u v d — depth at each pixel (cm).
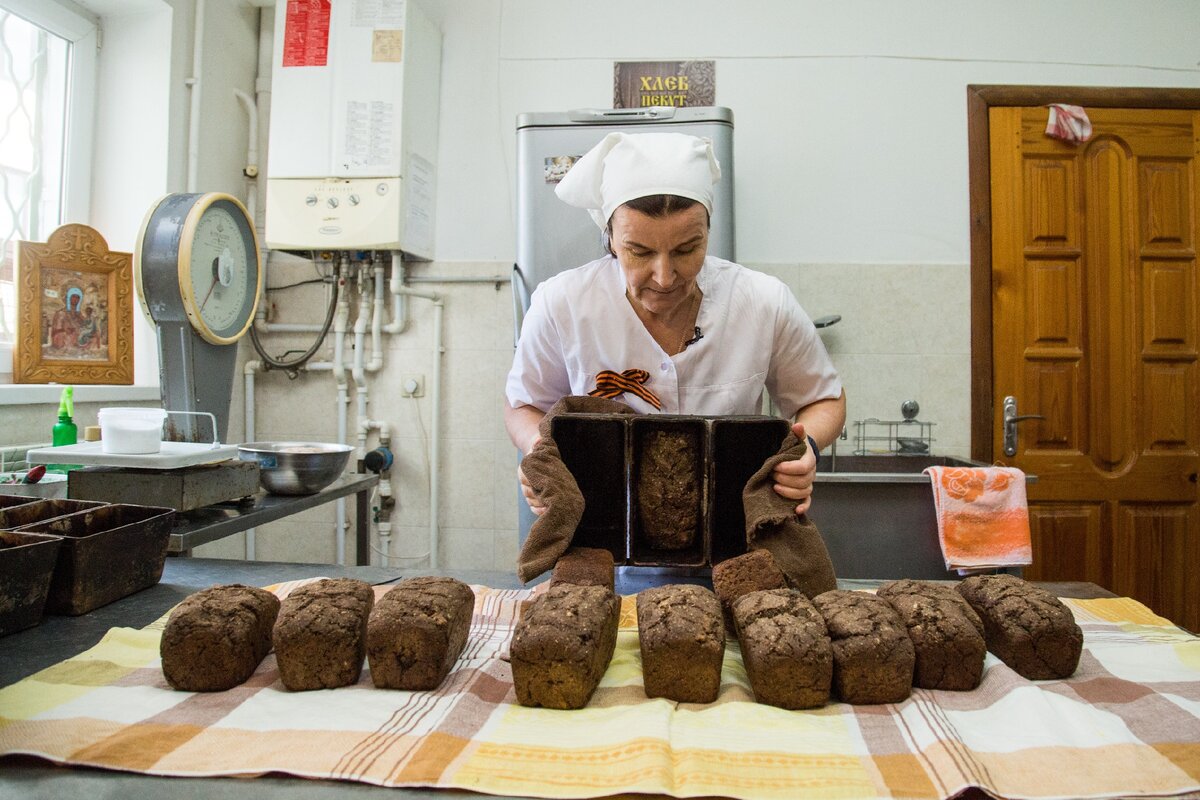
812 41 254
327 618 79
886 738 68
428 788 60
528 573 93
